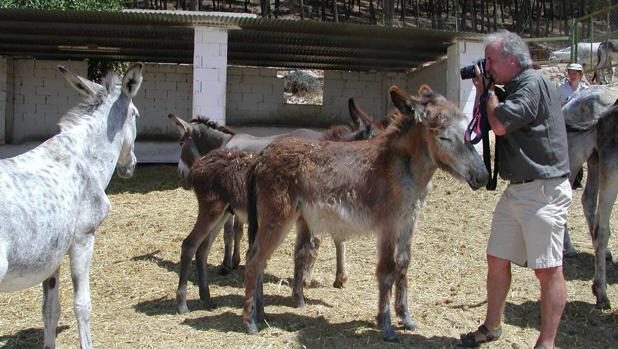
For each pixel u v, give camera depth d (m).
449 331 5.40
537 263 4.52
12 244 3.71
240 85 17.66
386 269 5.11
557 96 4.63
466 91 13.08
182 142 9.16
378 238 5.16
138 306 6.10
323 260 7.80
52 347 4.71
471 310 5.97
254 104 17.72
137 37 14.18
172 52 16.00
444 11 35.25
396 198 5.06
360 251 8.13
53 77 17.14
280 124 17.84
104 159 4.81
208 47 12.80
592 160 7.12
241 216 5.92
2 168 3.95
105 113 4.89
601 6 30.27
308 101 21.70
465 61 13.12
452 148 4.75
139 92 17.33
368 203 5.15
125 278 7.00
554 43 28.27
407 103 4.93
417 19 31.81
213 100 12.88
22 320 5.66
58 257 4.11
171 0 32.84
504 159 4.69
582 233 8.59
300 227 6.00
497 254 4.79
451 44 13.52
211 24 12.71
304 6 33.72
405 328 5.41
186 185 6.27
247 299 5.33
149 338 5.15
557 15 36.28
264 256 5.36
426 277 7.11
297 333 5.30
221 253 8.20
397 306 5.44
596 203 7.13
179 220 9.76
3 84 16.39
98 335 5.22
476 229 8.90
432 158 4.94
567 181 4.59
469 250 8.06
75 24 12.86
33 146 16.56
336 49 14.90
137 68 4.98
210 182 5.92
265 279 7.06
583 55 16.94
